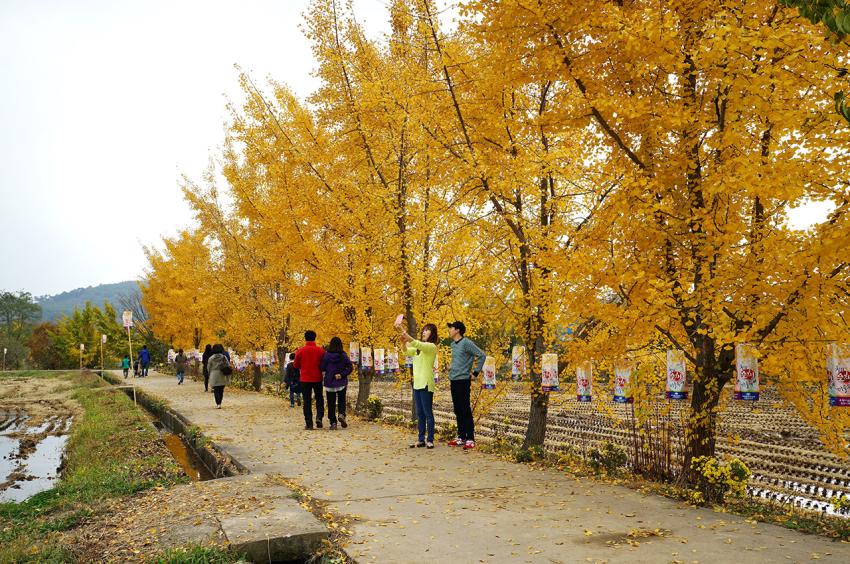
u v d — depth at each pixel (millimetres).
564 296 6484
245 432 11180
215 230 21516
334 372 11695
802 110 4176
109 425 13781
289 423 12656
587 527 4895
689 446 6430
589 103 5738
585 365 7062
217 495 5863
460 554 4254
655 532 4707
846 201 4309
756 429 14953
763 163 4715
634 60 5773
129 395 23453
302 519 4965
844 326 4844
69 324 61844
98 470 8414
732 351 5926
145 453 9797
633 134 6234
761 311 5062
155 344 47750
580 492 6176
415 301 11367
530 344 8734
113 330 54281
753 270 5109
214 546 4348
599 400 7691
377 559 4172
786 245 4766
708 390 6098
